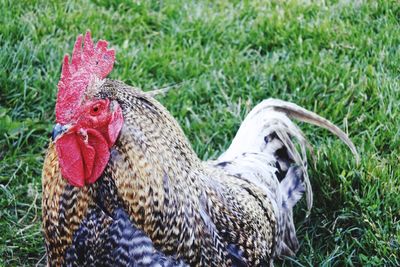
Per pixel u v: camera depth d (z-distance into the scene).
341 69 1.18
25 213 1.03
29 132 1.11
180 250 0.76
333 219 1.00
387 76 1.18
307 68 1.19
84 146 0.74
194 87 1.18
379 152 1.07
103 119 0.74
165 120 0.76
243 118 1.13
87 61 0.76
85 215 0.76
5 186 1.05
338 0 1.35
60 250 0.78
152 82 1.19
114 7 1.37
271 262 0.90
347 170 1.03
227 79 1.20
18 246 0.99
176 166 0.76
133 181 0.74
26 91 1.16
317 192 1.03
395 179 1.01
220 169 0.90
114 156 0.74
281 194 0.97
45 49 1.23
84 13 1.32
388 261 0.95
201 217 0.78
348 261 0.95
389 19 1.29
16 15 1.29
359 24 1.28
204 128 1.12
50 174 0.77
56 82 1.17
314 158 1.01
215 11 1.37
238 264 0.80
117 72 1.19
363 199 0.99
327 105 1.14
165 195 0.74
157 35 1.31
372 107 1.13
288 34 1.28
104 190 0.75
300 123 1.11
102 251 0.76
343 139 0.97
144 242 0.75
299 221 1.02
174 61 1.23
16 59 1.19
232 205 0.82
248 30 1.31
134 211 0.74
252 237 0.82
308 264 0.96
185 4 1.37
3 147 1.11
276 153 0.99
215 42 1.28
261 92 1.17
